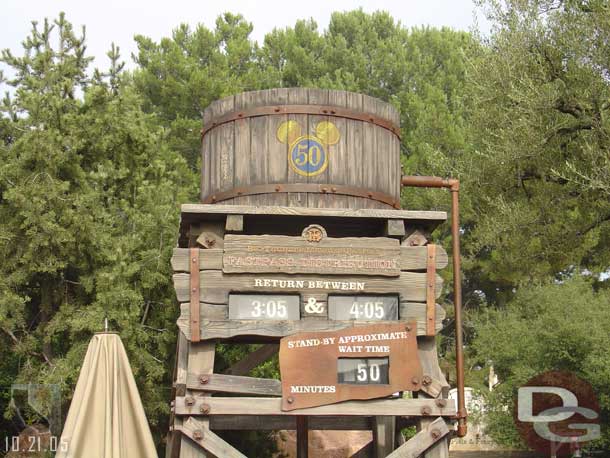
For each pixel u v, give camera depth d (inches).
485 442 984.9
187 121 965.2
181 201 550.9
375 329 321.4
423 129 1006.4
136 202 488.7
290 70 1141.7
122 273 443.2
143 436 312.0
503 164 536.7
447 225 1002.1
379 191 346.3
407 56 1209.4
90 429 305.4
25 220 441.1
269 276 320.5
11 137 484.4
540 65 529.3
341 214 325.1
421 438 316.5
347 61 1167.0
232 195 339.3
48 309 470.6
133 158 498.6
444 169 604.1
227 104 346.9
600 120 509.7
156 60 1034.1
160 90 1023.0
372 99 350.6
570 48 511.8
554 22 527.8
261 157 338.6
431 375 323.6
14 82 489.7
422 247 329.4
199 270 318.7
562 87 516.7
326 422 397.7
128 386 317.1
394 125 360.5
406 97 1119.0
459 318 356.8
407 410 317.4
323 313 320.8
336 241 324.2
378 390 316.5
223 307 317.1
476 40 572.4
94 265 465.1
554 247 542.0
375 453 382.9
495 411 874.8
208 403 310.2
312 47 1203.9
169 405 467.5
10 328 448.1
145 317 476.1
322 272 321.7
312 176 336.8
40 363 482.6
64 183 449.7
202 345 318.0
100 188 464.1
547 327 859.4
